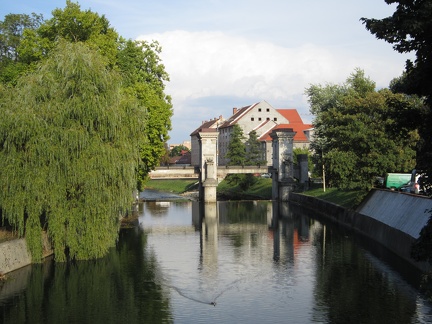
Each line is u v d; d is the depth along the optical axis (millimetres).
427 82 20344
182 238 56688
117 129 39188
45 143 36281
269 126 175125
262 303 31578
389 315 29094
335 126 79562
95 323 28047
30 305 31031
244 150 131875
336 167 64125
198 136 105312
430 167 20391
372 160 62406
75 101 37156
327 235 58250
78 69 37625
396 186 59031
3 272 36469
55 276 37156
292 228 64750
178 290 34594
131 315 29359
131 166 39500
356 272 39094
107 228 39312
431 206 39125
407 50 19953
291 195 105438
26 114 36062
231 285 35875
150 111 60906
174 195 129875
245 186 130250
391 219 49031
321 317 28891
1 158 36344
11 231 40531
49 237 42438
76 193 38031
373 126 64938
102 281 36531
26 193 36594
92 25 55562
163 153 65812
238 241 54688
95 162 37406
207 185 102312
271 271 40000
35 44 53656
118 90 40312
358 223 60719
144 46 70375
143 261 43500
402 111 22125
